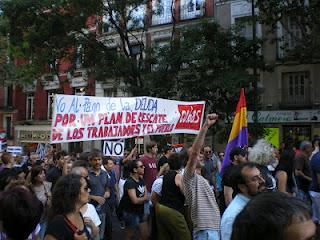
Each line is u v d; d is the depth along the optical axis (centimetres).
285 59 2044
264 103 2259
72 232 345
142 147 2095
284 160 777
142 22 2506
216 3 2438
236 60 1900
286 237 149
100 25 2173
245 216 156
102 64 2108
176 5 2600
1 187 561
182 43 1867
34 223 295
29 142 3416
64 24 2073
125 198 769
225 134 1922
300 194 936
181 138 2342
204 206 514
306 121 2119
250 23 2023
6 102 3612
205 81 1808
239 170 401
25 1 1977
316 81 2128
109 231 779
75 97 818
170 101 958
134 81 2094
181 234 503
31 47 2166
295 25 2208
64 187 359
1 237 326
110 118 866
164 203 529
